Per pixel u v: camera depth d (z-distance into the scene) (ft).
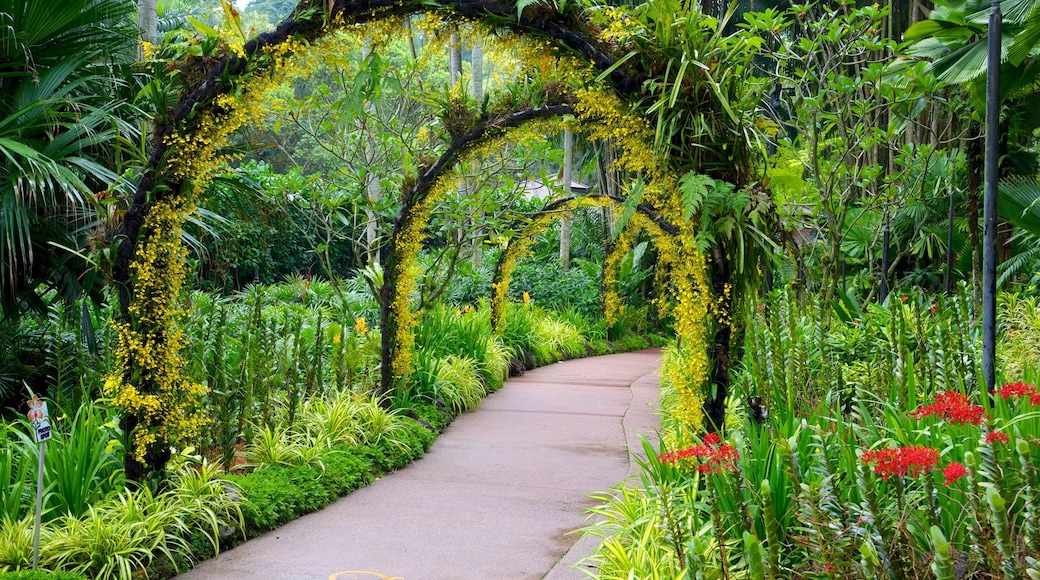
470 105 20.71
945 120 31.73
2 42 16.71
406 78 22.67
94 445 13.48
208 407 17.12
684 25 13.21
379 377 23.79
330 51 13.82
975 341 15.05
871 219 30.14
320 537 13.70
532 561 12.64
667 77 13.39
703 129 13.14
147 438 12.98
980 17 20.74
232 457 15.78
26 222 15.46
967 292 17.46
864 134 26.20
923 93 23.77
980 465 8.35
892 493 9.65
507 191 27.20
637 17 13.42
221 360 17.15
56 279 17.84
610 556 10.74
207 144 13.17
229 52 13.15
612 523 12.55
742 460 10.52
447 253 28.63
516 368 34.53
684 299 14.61
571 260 58.70
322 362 23.71
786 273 25.35
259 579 11.70
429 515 15.06
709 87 13.26
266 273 43.60
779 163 21.59
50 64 17.66
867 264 32.30
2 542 10.95
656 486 12.31
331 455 17.40
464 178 25.52
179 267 13.67
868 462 8.01
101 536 11.34
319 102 21.94
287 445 17.35
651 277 55.77
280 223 23.75
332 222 26.99
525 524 14.56
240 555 12.75
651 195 14.97
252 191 20.44
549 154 24.31
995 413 10.66
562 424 23.95
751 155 13.91
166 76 13.12
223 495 13.55
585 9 13.58
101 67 18.39
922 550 8.37
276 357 21.57
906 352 13.44
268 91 14.03
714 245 14.12
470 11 13.53
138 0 21.61
